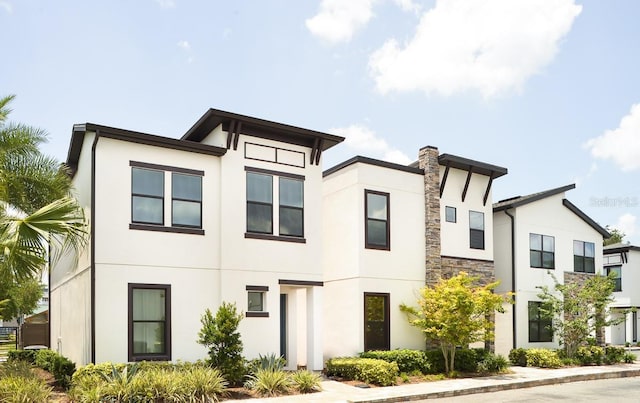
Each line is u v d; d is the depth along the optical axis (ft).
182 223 50.01
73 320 52.90
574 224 82.74
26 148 47.73
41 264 41.32
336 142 58.39
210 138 54.80
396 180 64.28
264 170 54.29
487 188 71.67
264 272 53.11
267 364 48.11
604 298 72.28
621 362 72.84
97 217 45.91
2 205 44.21
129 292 46.52
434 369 57.93
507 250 75.31
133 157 48.16
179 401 38.24
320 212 57.26
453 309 56.90
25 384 38.60
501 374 59.11
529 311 74.74
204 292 50.24
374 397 43.19
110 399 37.09
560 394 48.62
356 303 59.72
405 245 63.77
